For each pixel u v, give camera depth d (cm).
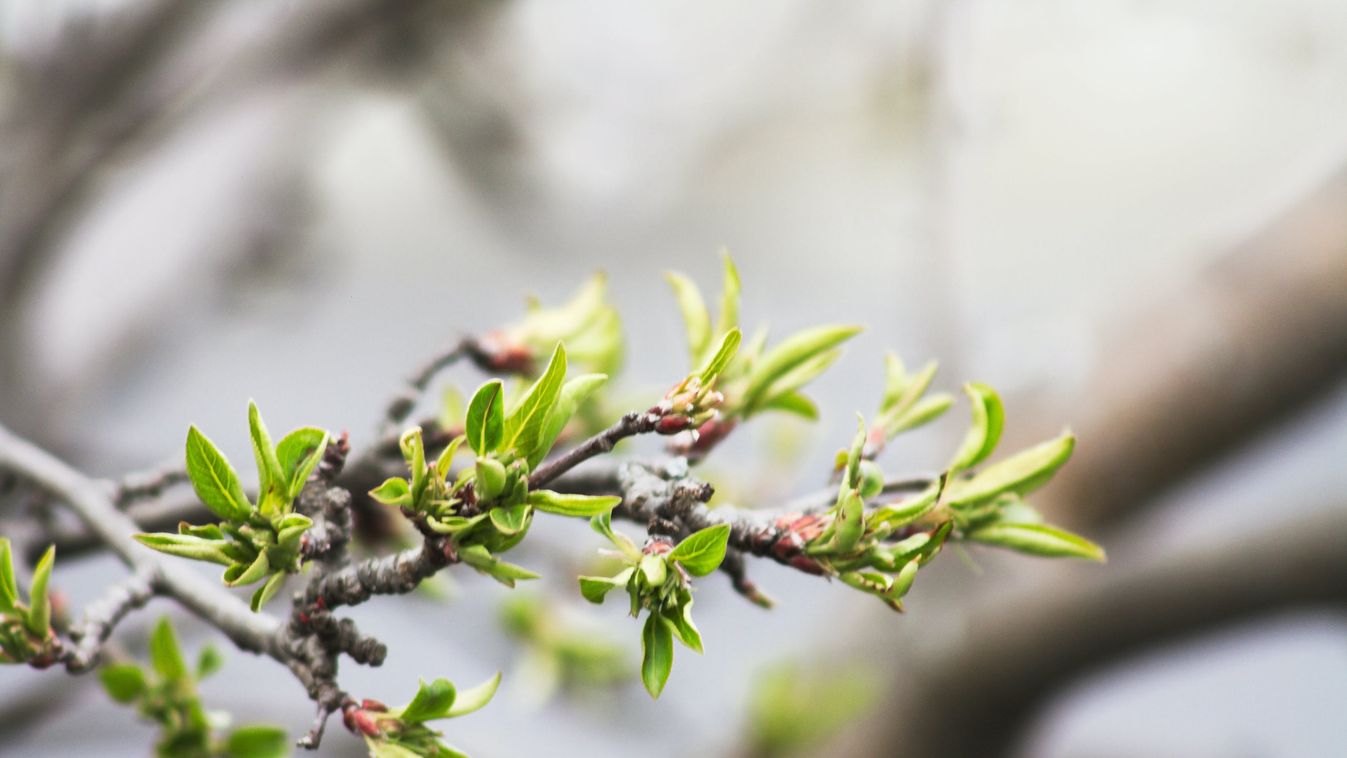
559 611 96
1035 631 120
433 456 71
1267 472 135
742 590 68
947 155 149
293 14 137
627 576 62
